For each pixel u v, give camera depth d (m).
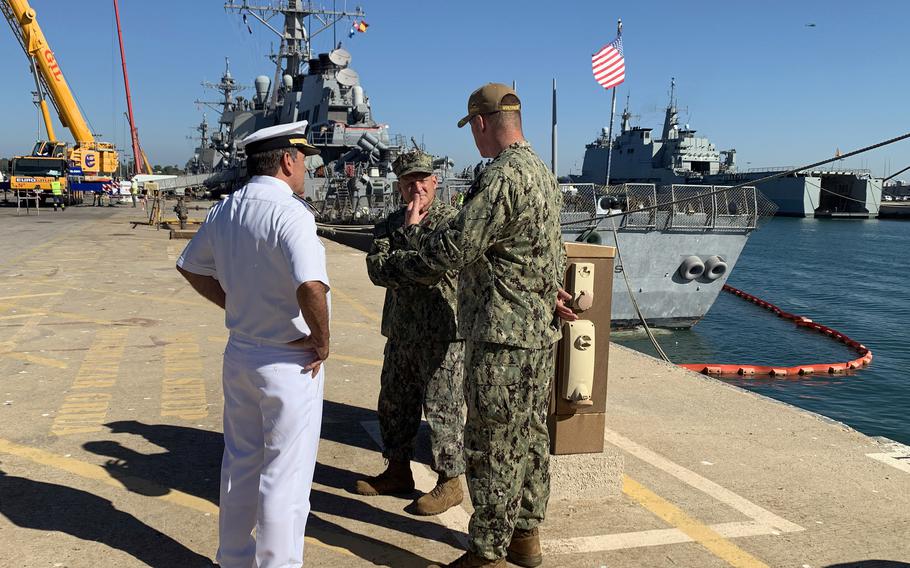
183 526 3.03
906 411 10.66
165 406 4.73
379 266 3.05
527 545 2.78
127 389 5.11
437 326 3.20
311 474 2.40
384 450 3.45
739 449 4.32
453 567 2.63
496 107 2.54
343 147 28.28
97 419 4.41
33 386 5.11
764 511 3.41
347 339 7.19
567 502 3.43
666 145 80.19
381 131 28.94
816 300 23.09
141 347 6.48
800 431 4.73
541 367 2.56
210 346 6.59
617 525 3.20
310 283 2.18
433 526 3.14
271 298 2.27
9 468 3.58
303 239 2.21
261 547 2.29
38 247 15.56
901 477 3.94
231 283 2.31
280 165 2.36
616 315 15.56
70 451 3.85
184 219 22.92
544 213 2.47
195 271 2.46
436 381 3.24
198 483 3.49
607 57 14.17
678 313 16.05
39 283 10.29
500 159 2.45
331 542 2.95
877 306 21.95
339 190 25.41
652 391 5.65
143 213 33.03
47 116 41.75
